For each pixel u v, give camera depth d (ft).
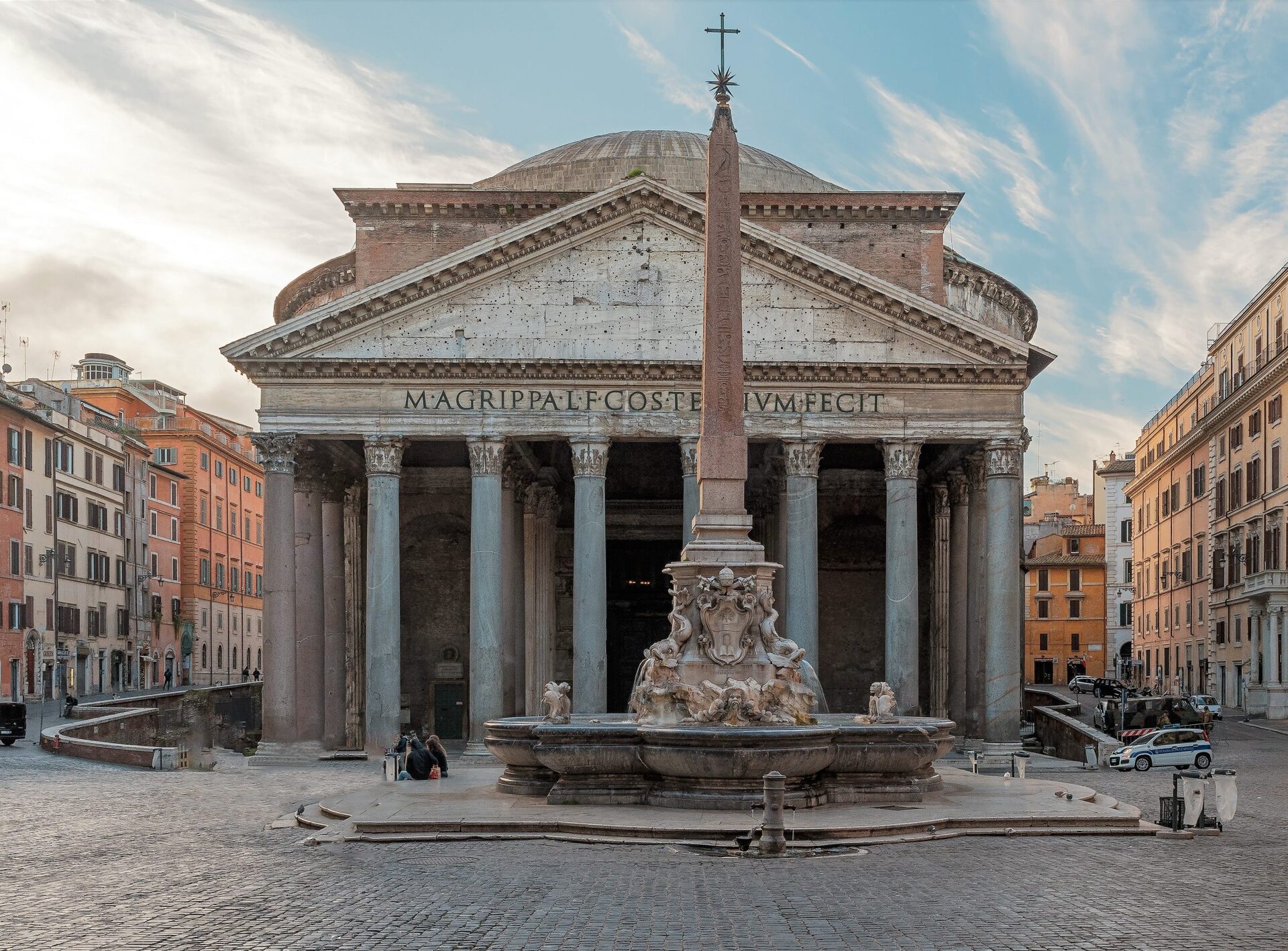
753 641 75.72
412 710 196.85
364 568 186.70
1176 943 44.60
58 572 257.96
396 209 183.42
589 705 150.10
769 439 155.02
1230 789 73.67
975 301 195.42
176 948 44.27
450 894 52.80
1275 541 224.12
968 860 60.54
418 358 150.51
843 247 187.21
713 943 44.42
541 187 215.31
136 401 346.54
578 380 151.94
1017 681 153.89
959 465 179.42
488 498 151.53
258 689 231.91
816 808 71.82
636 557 210.18
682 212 152.97
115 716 167.43
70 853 68.44
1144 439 327.06
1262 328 234.38
